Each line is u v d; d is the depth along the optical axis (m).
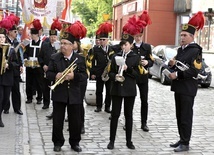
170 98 13.04
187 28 6.72
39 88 10.75
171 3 31.95
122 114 9.80
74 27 6.33
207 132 8.38
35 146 6.84
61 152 6.55
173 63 6.78
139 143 7.31
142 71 6.79
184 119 6.81
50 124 8.48
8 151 6.39
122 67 6.48
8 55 7.77
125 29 6.79
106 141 7.35
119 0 43.06
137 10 35.09
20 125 8.22
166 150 6.90
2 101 7.91
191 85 6.77
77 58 6.41
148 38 31.95
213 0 24.84
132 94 6.69
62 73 6.19
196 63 6.55
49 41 9.95
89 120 9.09
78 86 6.45
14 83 9.09
